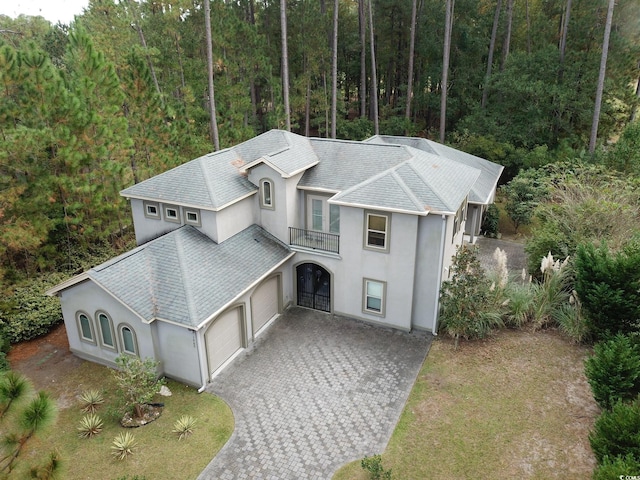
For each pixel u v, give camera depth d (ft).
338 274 61.67
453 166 67.82
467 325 54.03
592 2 109.70
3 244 62.08
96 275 48.70
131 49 86.53
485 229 90.53
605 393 40.14
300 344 57.62
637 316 48.65
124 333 51.13
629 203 70.85
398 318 59.57
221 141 102.37
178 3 96.48
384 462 39.58
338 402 47.16
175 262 53.11
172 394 49.11
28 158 61.87
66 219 66.44
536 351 53.47
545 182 83.30
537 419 43.47
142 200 63.52
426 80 137.18
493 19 137.08
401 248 55.83
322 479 38.19
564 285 60.13
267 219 64.34
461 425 43.29
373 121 139.74
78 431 43.93
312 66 125.90
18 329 58.54
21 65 60.39
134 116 78.59
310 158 66.18
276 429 43.78
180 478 38.63
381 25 135.95
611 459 32.19
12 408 22.25
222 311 50.39
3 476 23.72
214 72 112.47
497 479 37.60
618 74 106.73
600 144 103.71
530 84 106.42
